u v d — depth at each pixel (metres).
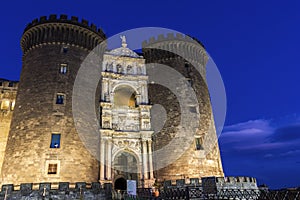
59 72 40.16
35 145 34.66
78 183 29.31
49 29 43.06
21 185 28.06
